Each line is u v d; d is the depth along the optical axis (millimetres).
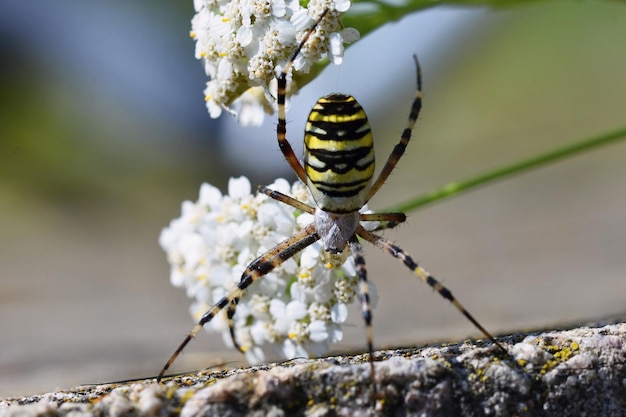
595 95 519
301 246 221
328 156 216
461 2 235
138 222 446
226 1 220
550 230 344
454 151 500
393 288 308
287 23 215
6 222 440
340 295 219
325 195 218
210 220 230
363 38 227
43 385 237
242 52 218
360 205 220
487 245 339
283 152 223
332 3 214
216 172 508
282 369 198
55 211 461
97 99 554
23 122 535
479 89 567
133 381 211
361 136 217
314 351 221
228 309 223
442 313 276
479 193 430
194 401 195
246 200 226
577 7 584
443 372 198
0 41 562
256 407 195
